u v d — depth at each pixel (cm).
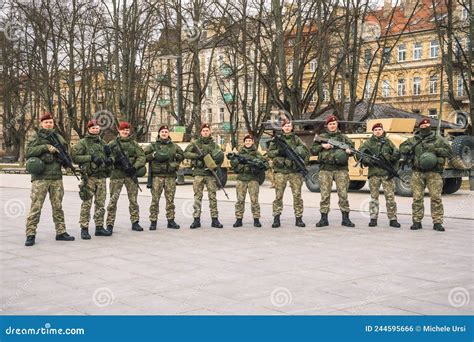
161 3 3316
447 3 2852
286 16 3142
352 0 2670
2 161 6431
